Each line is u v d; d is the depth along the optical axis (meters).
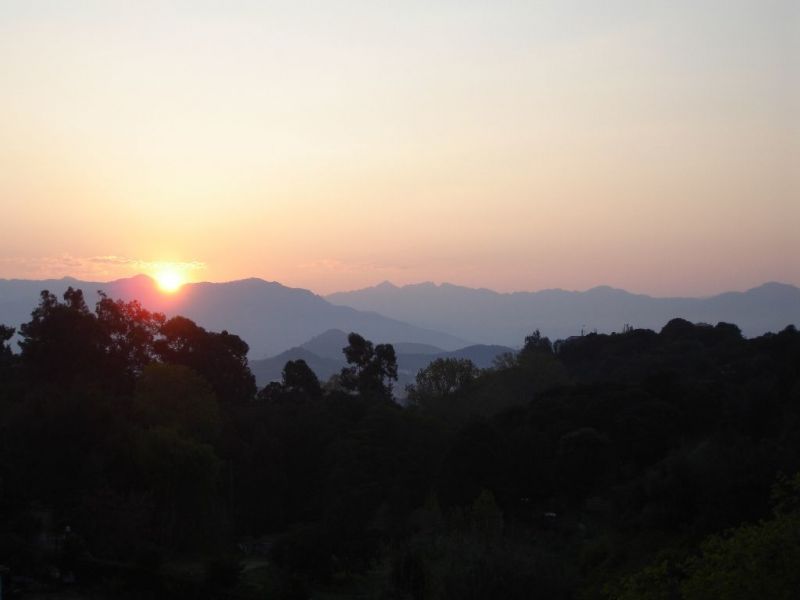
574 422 46.53
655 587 15.90
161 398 47.84
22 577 30.19
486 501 29.52
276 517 46.81
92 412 43.84
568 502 40.09
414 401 72.00
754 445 32.69
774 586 13.17
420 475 46.50
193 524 40.22
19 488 37.69
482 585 19.36
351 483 45.81
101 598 29.80
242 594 30.56
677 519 28.78
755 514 26.84
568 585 20.45
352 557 33.12
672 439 43.78
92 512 35.78
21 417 43.19
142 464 40.53
